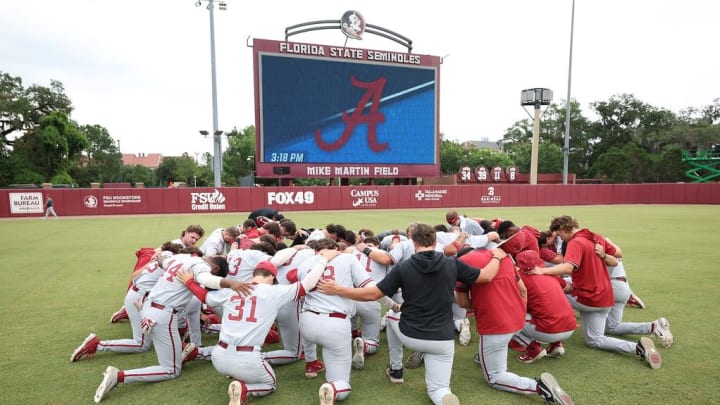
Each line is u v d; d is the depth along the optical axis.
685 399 3.69
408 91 27.33
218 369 3.60
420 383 4.12
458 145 69.38
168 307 4.04
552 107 68.31
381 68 26.58
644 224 17.89
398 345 4.06
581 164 66.19
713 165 45.62
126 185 38.53
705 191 33.09
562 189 32.91
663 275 8.52
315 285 3.70
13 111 42.72
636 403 3.63
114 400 3.77
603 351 4.81
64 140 43.94
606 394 3.79
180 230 16.33
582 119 65.88
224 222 19.47
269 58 24.28
